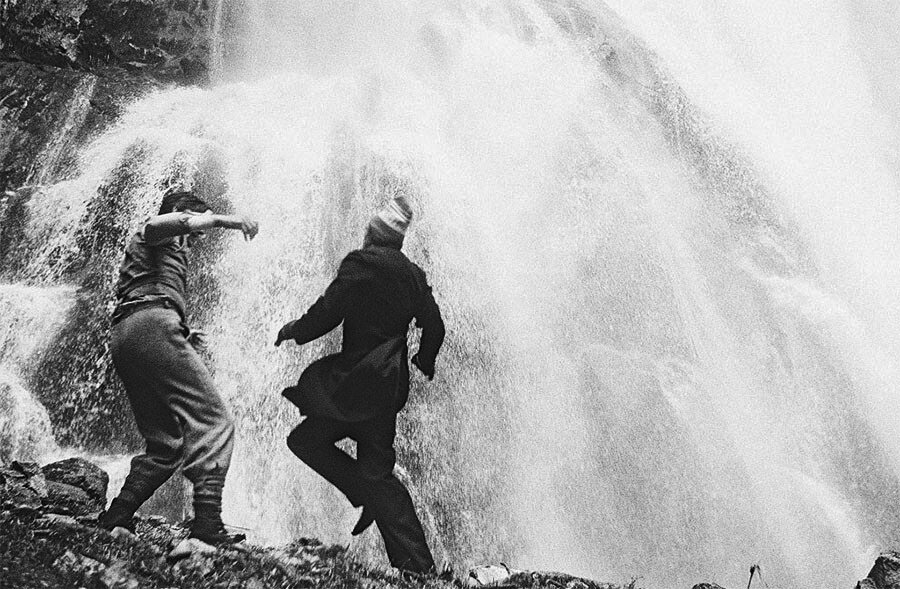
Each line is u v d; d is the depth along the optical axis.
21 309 13.62
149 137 15.62
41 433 12.83
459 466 13.78
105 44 17.94
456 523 13.33
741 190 20.19
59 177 15.85
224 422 4.93
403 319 5.46
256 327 14.01
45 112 16.77
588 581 5.98
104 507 5.47
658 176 18.73
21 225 15.27
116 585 4.07
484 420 14.21
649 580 13.90
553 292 15.95
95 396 13.30
